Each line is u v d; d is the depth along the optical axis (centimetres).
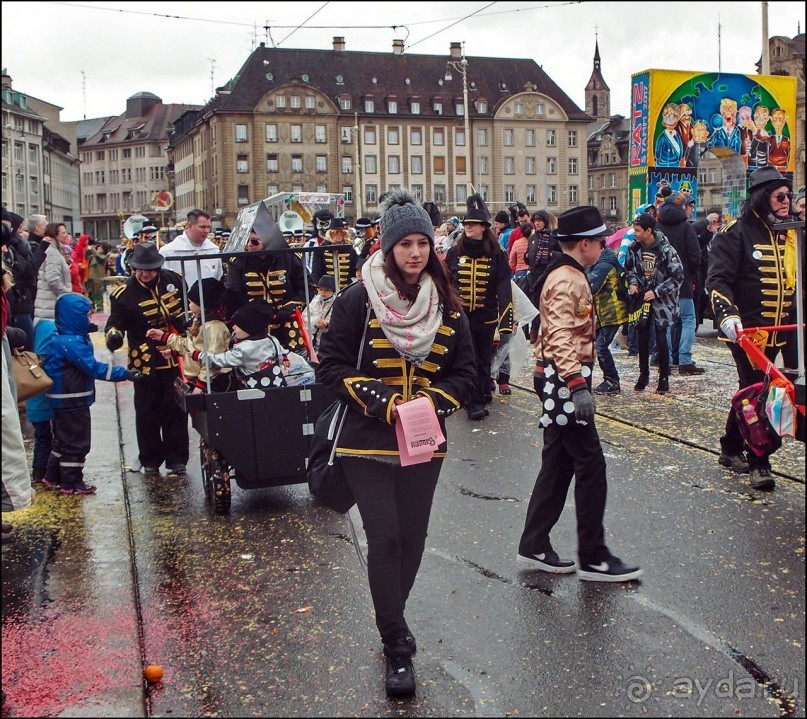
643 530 584
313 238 1416
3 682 411
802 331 490
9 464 508
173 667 429
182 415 757
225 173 8906
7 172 8781
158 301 730
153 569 548
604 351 1003
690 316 1122
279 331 730
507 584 512
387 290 410
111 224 14475
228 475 642
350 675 417
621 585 504
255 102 8894
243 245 744
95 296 2412
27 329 1090
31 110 9894
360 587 513
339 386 411
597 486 503
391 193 420
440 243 1360
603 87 14125
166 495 698
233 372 661
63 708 389
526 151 9444
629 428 847
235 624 471
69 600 500
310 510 651
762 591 489
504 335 938
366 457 413
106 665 426
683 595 488
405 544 433
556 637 447
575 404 490
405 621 433
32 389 651
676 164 1667
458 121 9269
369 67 9325
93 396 709
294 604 493
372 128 9131
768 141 1723
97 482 736
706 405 935
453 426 894
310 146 9019
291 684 411
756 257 650
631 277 995
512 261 1381
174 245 905
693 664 418
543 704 390
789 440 778
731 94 1689
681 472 704
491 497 668
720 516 604
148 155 13888
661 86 1633
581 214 491
